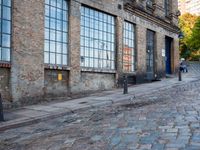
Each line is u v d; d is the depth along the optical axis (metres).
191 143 6.57
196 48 55.72
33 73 14.84
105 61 20.25
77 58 17.66
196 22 54.44
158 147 6.44
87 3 18.53
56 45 16.55
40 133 9.12
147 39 25.77
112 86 20.83
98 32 19.73
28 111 12.66
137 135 7.54
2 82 13.52
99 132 8.23
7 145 8.00
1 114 10.75
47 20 16.06
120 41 21.48
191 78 26.27
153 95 16.30
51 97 16.02
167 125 8.34
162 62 27.81
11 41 13.90
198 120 8.70
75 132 8.60
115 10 21.09
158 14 27.44
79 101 15.02
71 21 17.34
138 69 23.61
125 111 11.38
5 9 13.76
